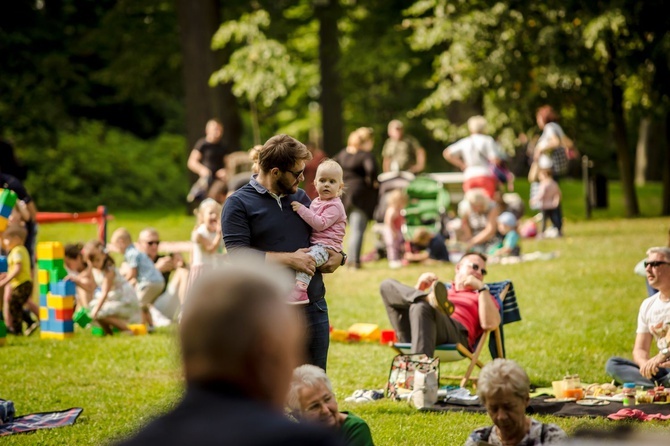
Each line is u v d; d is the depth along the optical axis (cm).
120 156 4941
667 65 3431
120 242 1812
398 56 4219
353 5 4375
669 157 3706
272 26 4406
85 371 1380
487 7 3588
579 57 3422
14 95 4684
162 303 1836
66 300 1673
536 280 2062
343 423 736
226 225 870
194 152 2822
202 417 334
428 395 1138
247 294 347
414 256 2400
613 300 1831
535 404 1124
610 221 3388
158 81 5156
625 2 3306
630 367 1231
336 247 888
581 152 4294
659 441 386
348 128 5397
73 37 4925
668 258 1185
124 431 1013
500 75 3512
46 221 2088
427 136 5762
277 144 872
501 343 1265
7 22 4672
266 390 347
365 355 1473
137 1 4628
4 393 1252
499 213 2586
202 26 4125
